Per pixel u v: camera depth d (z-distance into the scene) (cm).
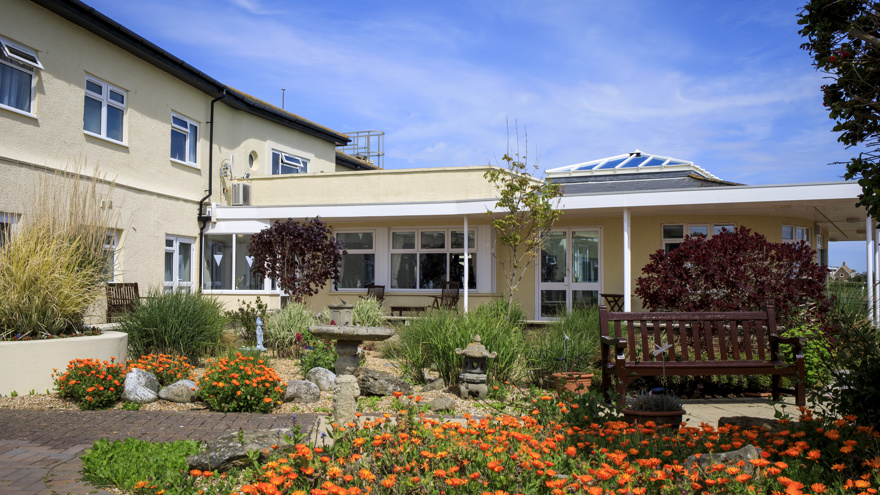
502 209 1398
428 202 1456
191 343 994
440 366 835
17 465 501
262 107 1900
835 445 399
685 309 930
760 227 1463
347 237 1730
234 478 440
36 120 1220
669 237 1482
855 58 482
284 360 1068
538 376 853
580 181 1889
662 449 449
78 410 716
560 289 1560
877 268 1270
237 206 1666
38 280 866
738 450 401
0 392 775
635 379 852
